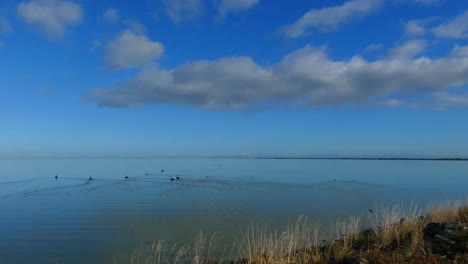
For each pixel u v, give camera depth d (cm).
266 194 5100
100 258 1920
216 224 2800
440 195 4875
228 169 14662
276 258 1419
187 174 10600
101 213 3388
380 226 1977
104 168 14900
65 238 2369
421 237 1483
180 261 1781
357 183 7169
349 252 1442
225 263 1683
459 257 1191
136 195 4922
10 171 11981
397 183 7075
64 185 6606
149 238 2345
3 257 1958
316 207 3747
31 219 3084
